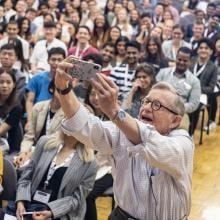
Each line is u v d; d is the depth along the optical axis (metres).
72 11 10.56
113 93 1.74
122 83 5.91
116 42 6.58
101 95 1.74
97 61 5.44
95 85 1.76
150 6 12.49
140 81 4.71
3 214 3.12
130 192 2.05
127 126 1.78
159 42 7.41
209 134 6.77
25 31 8.34
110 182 3.61
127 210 2.09
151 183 2.03
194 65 6.71
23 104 5.25
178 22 11.46
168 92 2.00
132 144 1.84
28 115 4.91
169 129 2.01
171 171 1.91
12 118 4.27
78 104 1.89
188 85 5.77
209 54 6.74
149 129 1.84
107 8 11.51
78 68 1.78
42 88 5.23
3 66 5.59
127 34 9.75
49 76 5.23
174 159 1.86
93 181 3.15
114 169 2.11
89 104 3.96
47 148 3.17
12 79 4.29
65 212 3.04
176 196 2.04
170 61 7.42
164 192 2.02
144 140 1.80
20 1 10.00
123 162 2.04
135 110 4.62
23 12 9.98
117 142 2.01
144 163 2.04
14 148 4.30
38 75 5.30
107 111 1.76
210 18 10.56
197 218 4.25
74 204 3.06
